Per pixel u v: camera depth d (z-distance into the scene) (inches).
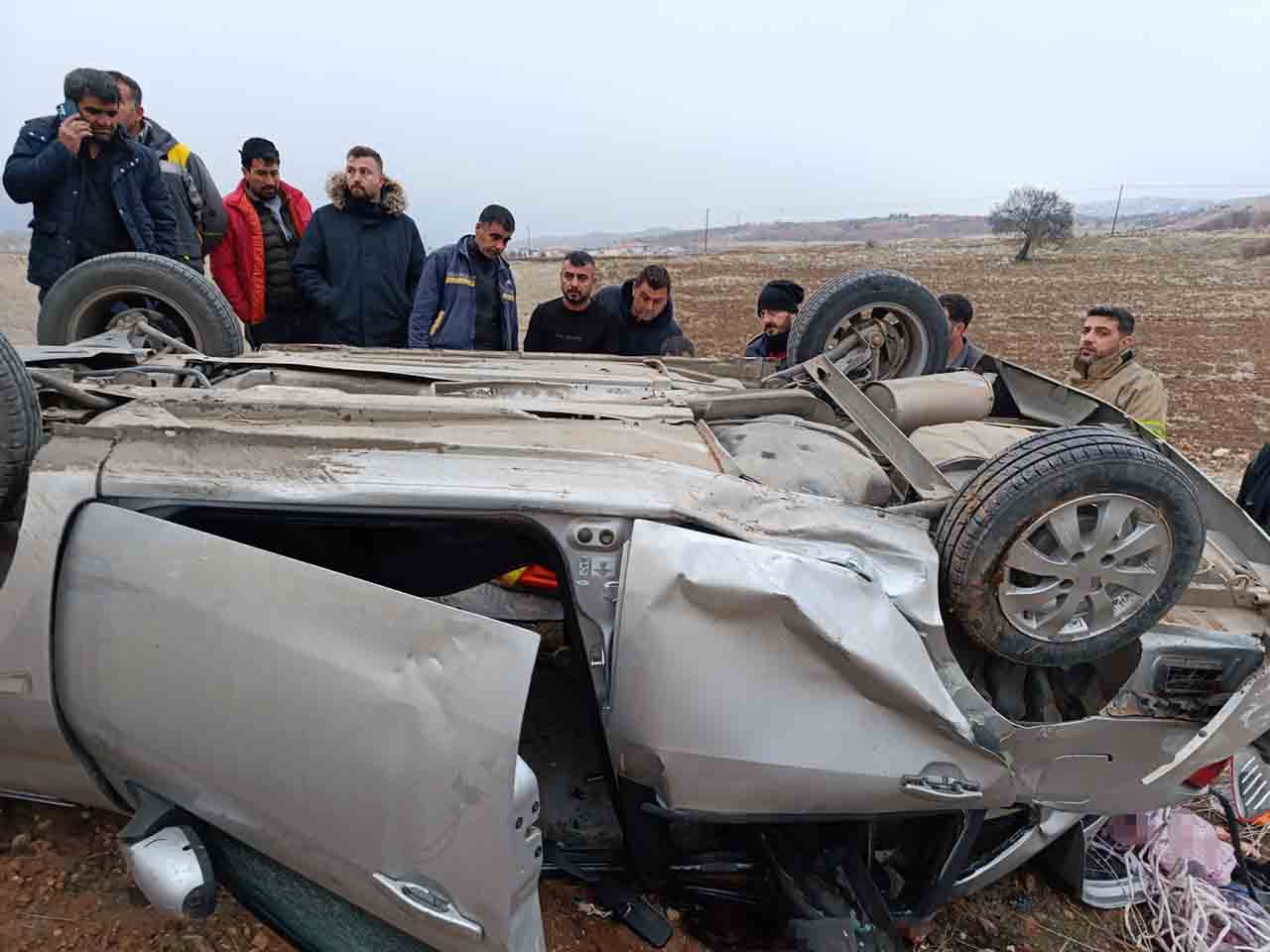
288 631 85.4
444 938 85.7
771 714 94.3
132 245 208.5
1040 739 106.4
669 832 110.9
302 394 116.9
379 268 227.5
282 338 250.5
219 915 107.8
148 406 104.0
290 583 86.2
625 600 93.0
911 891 117.1
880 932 104.3
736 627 93.3
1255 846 151.4
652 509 95.3
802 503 102.7
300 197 249.4
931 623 98.8
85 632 90.9
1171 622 113.8
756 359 185.2
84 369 132.1
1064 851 130.7
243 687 86.4
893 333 179.0
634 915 113.8
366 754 82.7
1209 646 110.1
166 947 102.7
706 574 91.8
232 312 171.8
